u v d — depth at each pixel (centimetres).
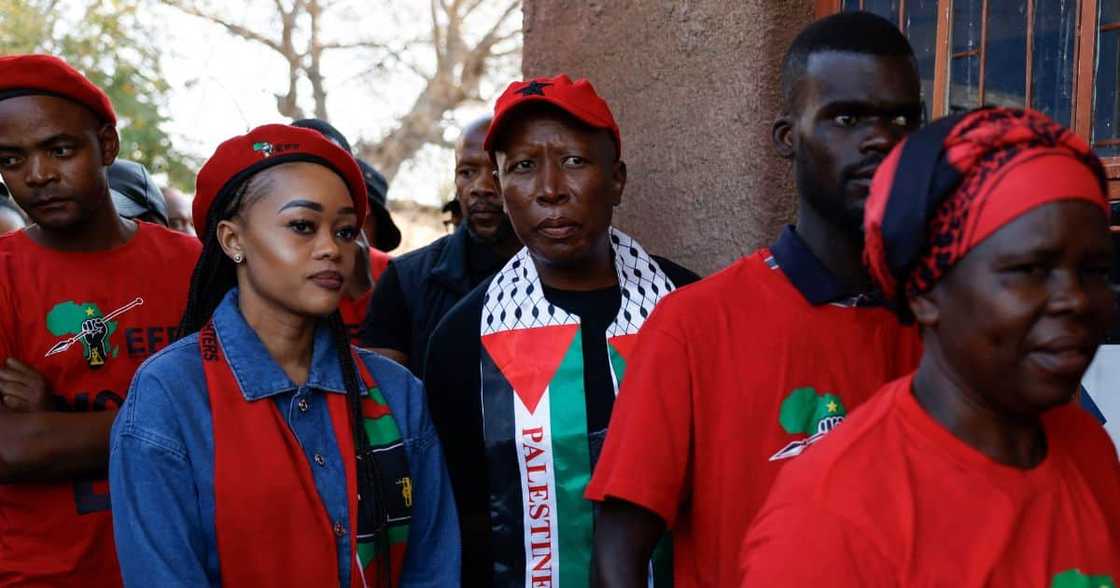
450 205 429
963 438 119
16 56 243
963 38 253
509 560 221
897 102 168
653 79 318
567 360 223
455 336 232
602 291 234
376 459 201
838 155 171
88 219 255
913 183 116
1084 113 232
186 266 268
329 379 199
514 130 230
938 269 116
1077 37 233
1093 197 110
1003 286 110
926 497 117
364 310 346
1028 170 109
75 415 238
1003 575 113
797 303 174
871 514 115
